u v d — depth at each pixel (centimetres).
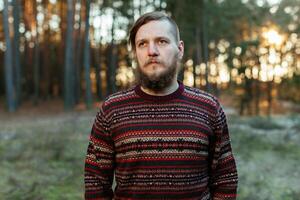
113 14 2717
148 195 166
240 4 2600
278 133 1309
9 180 637
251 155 895
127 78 3070
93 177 181
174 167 165
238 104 2412
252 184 650
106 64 3111
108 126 175
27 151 870
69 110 2214
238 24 2773
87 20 2300
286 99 2711
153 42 169
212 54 3353
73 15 2275
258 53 2298
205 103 175
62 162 788
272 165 806
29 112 2220
